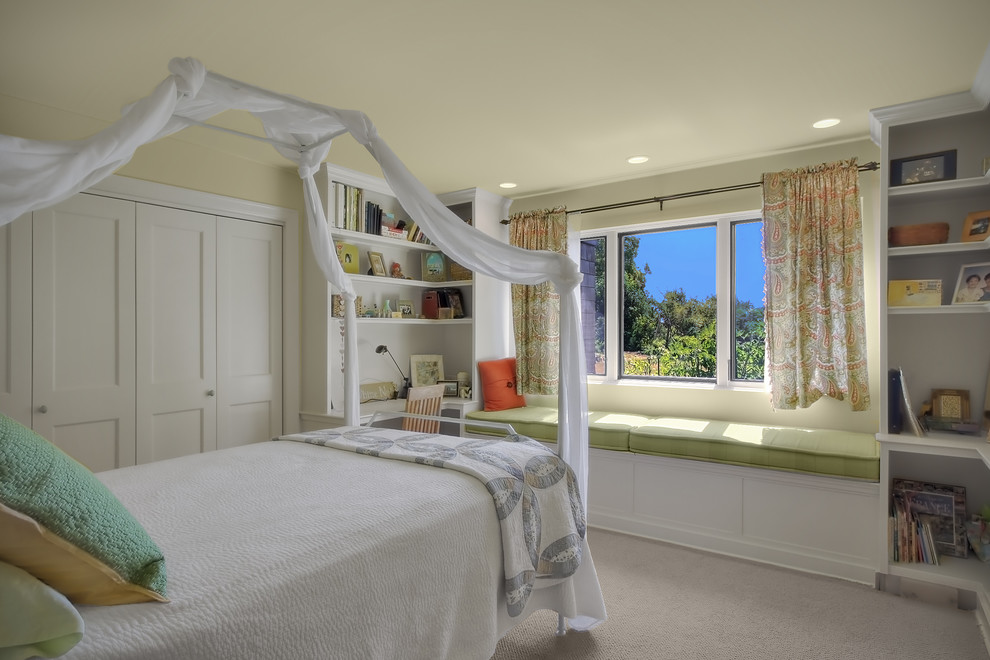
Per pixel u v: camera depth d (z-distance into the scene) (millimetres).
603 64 2463
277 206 3959
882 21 2113
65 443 3031
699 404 4066
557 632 2396
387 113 3010
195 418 3566
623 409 4387
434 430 3943
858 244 3273
